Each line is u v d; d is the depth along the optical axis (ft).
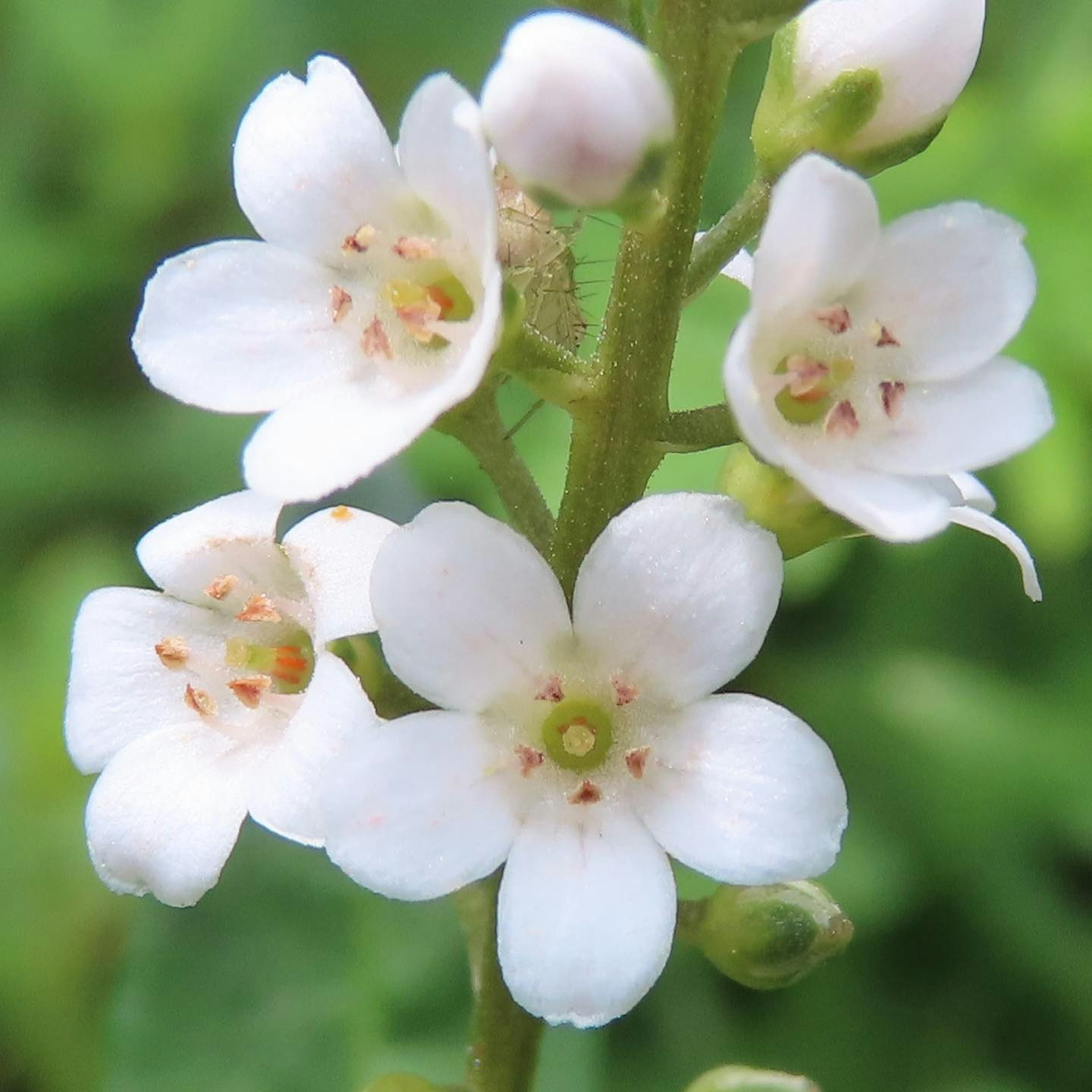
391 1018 0.22
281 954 0.22
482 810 0.19
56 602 0.25
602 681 0.19
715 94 0.19
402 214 0.19
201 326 0.19
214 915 0.22
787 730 0.19
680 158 0.19
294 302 0.19
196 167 0.26
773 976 0.20
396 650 0.19
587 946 0.18
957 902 0.24
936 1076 0.24
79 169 0.26
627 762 0.19
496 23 0.27
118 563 0.25
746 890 0.20
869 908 0.24
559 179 0.18
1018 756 0.24
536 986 0.18
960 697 0.24
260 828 0.22
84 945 0.24
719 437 0.19
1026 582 0.19
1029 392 0.19
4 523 0.25
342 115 0.19
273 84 0.19
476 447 0.19
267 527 0.20
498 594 0.19
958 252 0.19
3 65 0.27
